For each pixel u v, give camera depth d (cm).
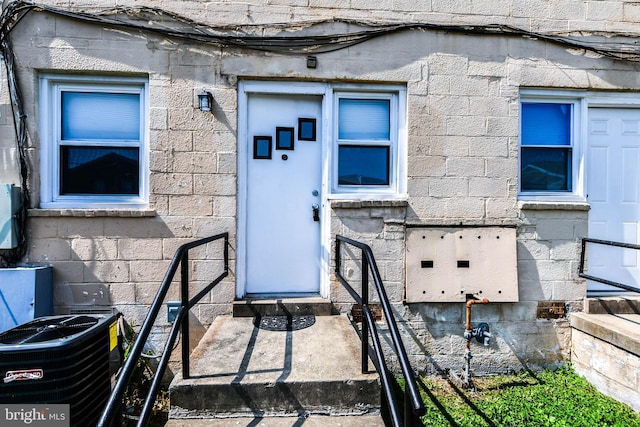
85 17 346
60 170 359
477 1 383
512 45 386
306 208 386
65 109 360
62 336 234
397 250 375
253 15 362
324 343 286
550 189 405
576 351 379
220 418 224
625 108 406
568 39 389
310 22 367
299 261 385
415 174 377
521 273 384
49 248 347
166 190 357
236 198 365
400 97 383
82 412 236
